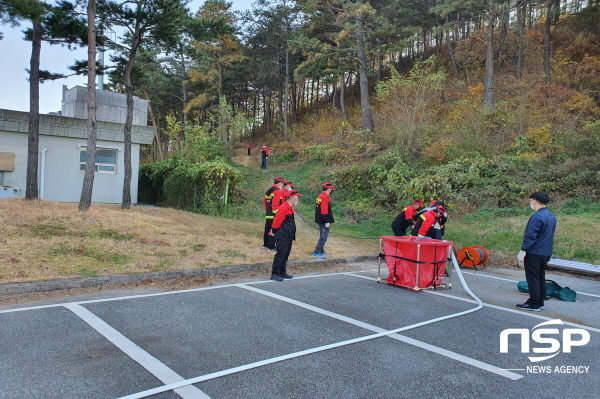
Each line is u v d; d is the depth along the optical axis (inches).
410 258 290.4
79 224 407.8
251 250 383.9
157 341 174.6
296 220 629.9
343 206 687.1
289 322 205.8
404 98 769.6
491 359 168.4
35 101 489.1
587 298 283.7
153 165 873.5
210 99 1471.5
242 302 239.0
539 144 679.7
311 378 145.3
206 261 332.2
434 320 217.5
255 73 1579.7
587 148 609.6
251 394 132.4
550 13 932.6
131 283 273.9
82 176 675.4
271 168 1090.7
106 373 143.4
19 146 609.0
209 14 1270.9
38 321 192.1
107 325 191.0
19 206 445.1
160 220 489.1
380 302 251.6
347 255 412.5
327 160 946.7
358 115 1283.2
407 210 368.5
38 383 134.3
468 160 674.2
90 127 469.7
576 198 542.6
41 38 490.0
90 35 459.2
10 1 383.6
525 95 804.0
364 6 908.0
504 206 579.5
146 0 501.0
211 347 170.4
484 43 1241.4
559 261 392.2
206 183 664.4
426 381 146.0
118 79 593.9
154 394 130.3
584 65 908.0
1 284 235.6
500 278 349.1
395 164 697.0
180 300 238.4
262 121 2059.5
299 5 1379.2
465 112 810.8
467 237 490.6
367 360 162.6
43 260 291.6
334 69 1109.1
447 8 925.2
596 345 189.2
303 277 320.5
